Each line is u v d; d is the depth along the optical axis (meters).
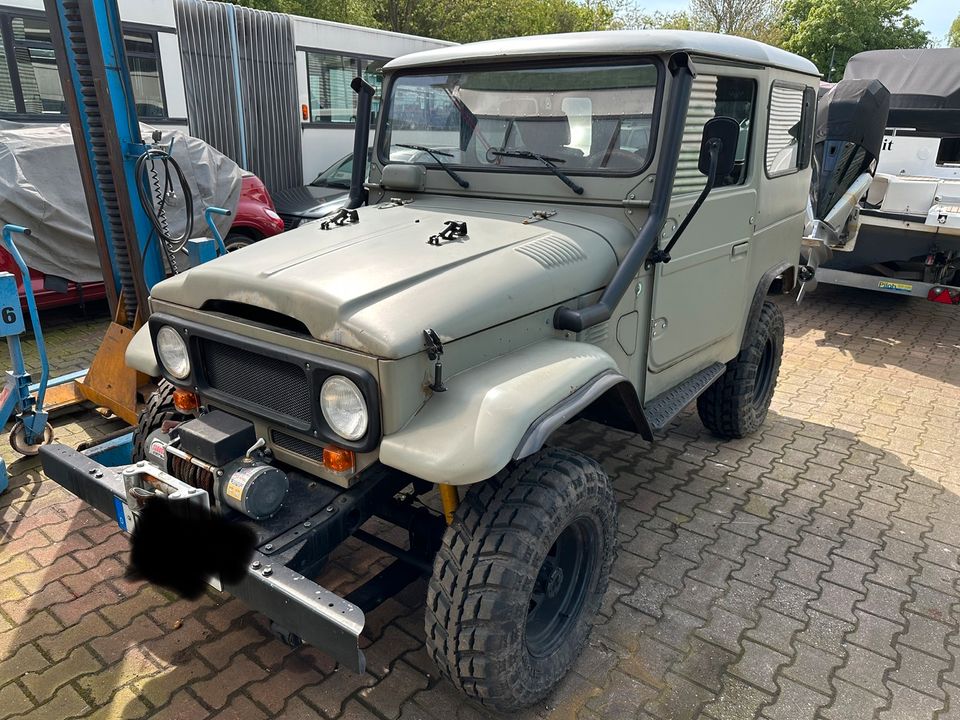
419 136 3.48
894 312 8.28
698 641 2.89
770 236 4.20
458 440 2.04
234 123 9.12
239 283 2.41
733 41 3.38
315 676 2.64
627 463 4.38
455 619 2.18
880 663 2.80
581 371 2.40
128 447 3.21
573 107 3.05
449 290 2.31
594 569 2.67
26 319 6.34
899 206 7.45
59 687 2.56
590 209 3.04
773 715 2.54
